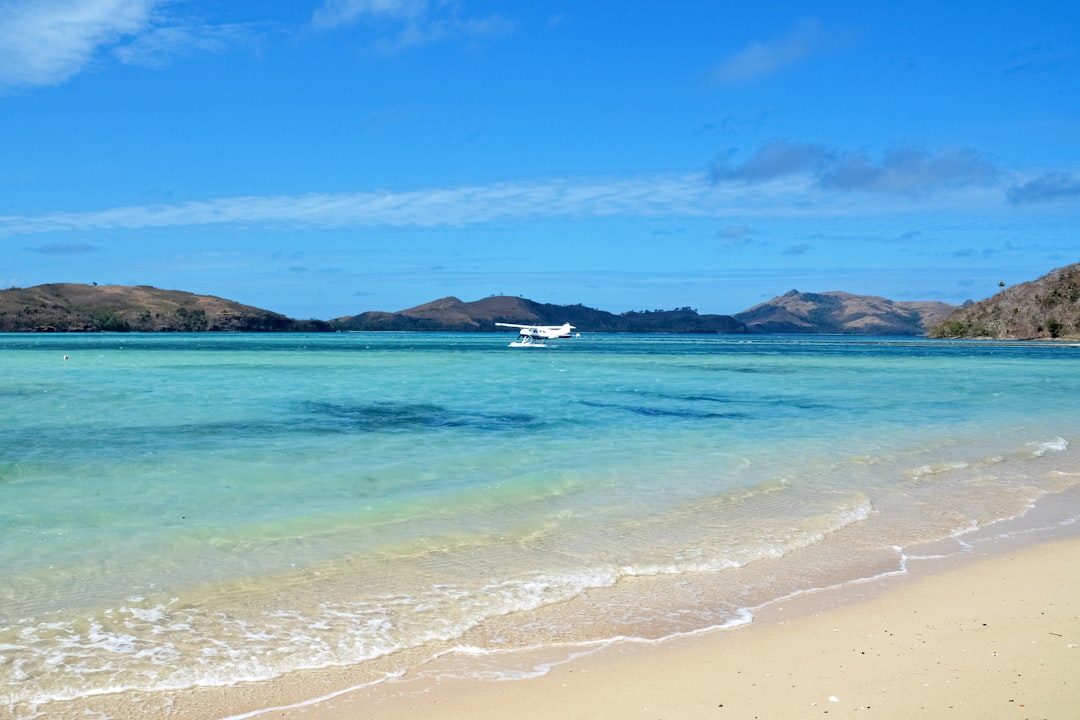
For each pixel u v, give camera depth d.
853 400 32.94
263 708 6.12
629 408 28.78
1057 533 11.73
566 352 113.75
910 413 27.78
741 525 11.87
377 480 14.83
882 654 7.16
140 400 30.03
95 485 14.05
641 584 9.20
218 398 31.20
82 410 26.09
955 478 15.90
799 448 19.30
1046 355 104.12
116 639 7.36
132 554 10.01
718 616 8.20
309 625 7.79
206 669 6.77
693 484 14.80
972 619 8.08
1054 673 6.68
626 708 6.12
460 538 10.95
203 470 15.55
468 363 70.00
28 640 7.28
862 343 196.00
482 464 16.67
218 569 9.48
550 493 13.92
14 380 42.34
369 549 10.38
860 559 10.27
